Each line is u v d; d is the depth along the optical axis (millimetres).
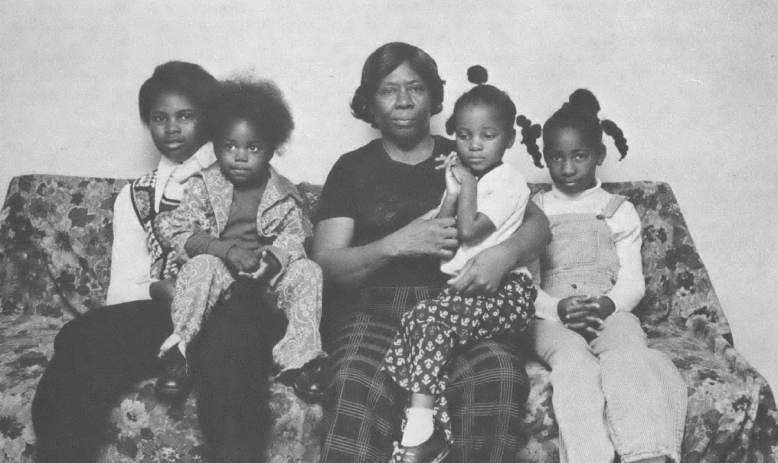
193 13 2705
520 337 2125
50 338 2203
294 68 2701
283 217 2178
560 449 1834
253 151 2152
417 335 1850
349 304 2102
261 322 1973
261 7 2703
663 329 2406
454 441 1822
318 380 1865
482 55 2713
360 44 2705
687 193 2738
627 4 2732
